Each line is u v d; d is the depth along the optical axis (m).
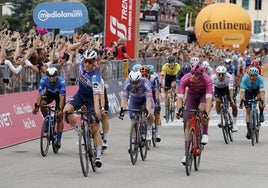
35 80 28.31
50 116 22.58
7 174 18.70
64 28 35.09
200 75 19.64
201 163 21.47
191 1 150.75
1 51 25.81
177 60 52.12
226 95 27.36
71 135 28.50
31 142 25.64
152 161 21.78
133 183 17.55
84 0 84.88
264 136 29.55
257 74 26.34
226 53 77.38
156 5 92.06
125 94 22.02
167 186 17.16
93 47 36.06
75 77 33.38
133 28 44.59
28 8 79.44
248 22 92.44
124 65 41.75
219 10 91.81
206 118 19.75
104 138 23.33
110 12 44.47
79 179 18.03
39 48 28.69
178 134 29.91
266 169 20.44
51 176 18.45
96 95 18.72
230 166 20.94
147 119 22.50
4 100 25.00
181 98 19.59
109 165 20.67
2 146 23.95
